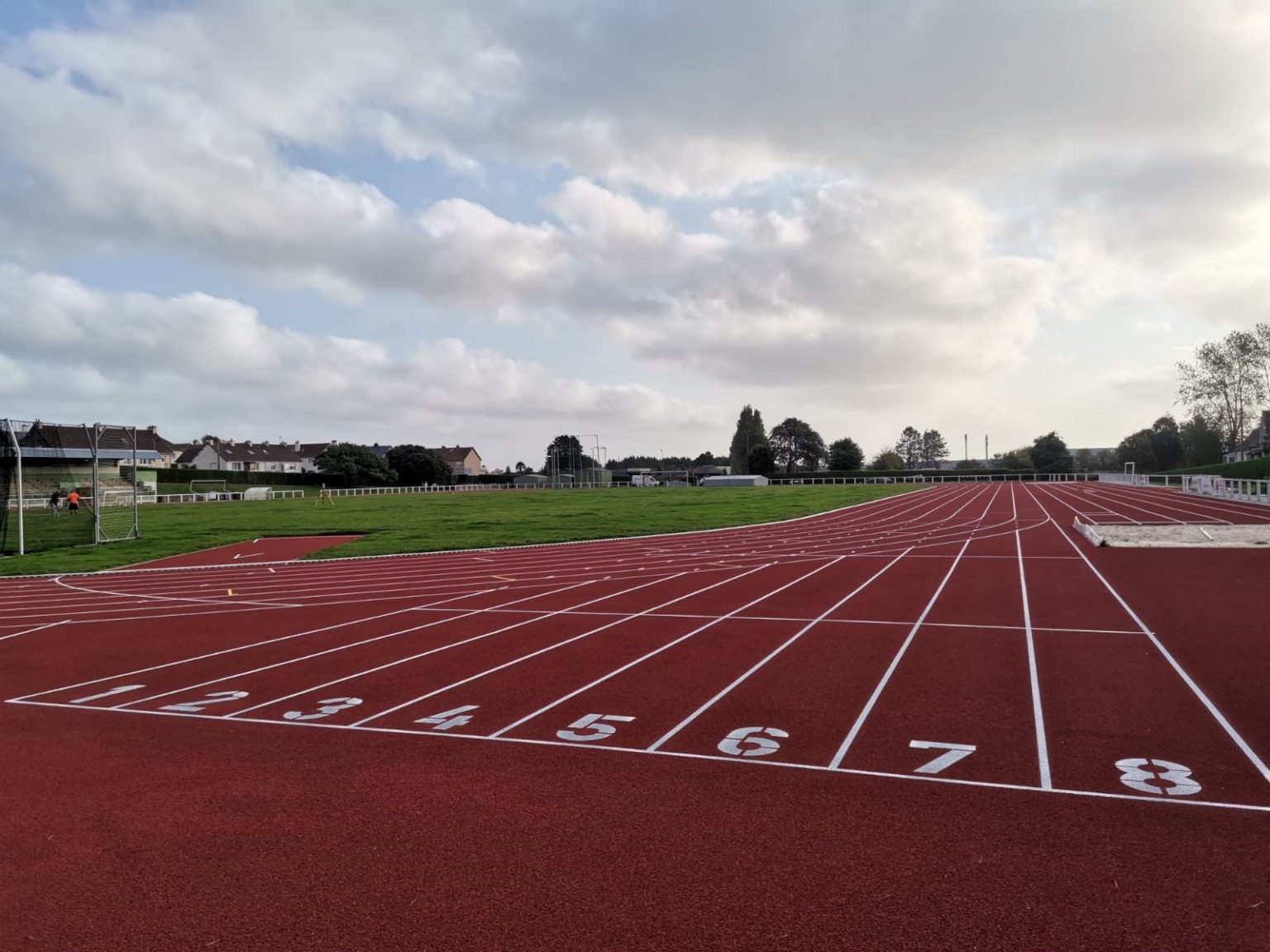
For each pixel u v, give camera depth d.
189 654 11.66
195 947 4.13
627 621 13.42
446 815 5.72
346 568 22.58
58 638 13.19
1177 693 8.47
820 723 7.74
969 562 20.36
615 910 4.41
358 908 4.47
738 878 4.73
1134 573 17.39
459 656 11.11
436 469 110.38
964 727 7.52
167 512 49.47
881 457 153.00
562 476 134.75
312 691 9.41
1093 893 4.52
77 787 6.41
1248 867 4.79
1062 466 119.12
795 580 17.83
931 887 4.61
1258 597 14.13
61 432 36.22
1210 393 79.75
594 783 6.29
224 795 6.18
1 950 4.12
